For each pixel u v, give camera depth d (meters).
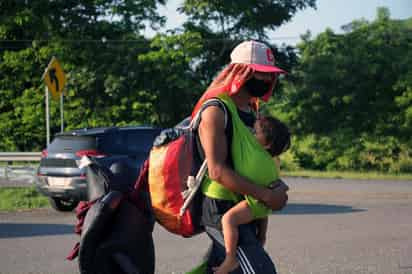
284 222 11.94
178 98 31.34
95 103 31.72
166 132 3.78
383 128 32.91
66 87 31.28
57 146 13.64
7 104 32.72
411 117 32.34
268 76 3.75
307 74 34.47
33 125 31.77
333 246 9.21
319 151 32.78
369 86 33.59
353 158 32.16
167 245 9.34
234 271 3.55
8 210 14.06
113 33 32.84
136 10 32.19
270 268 3.58
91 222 3.97
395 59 33.59
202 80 33.28
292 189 19.08
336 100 33.28
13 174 19.52
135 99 30.81
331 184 20.81
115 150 13.34
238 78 3.65
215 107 3.54
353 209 14.18
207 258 3.84
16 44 32.97
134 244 4.06
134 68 30.48
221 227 3.63
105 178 4.16
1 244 9.54
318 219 12.38
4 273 7.49
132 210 4.12
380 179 23.34
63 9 32.75
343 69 33.53
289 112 34.53
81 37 32.50
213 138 3.50
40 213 13.63
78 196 13.21
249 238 3.62
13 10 32.62
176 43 30.88
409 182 21.81
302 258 8.30
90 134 13.34
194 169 3.72
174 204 3.73
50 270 7.65
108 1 32.62
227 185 3.49
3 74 32.69
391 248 9.02
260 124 3.70
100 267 4.01
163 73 30.47
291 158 32.75
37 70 32.47
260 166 3.56
